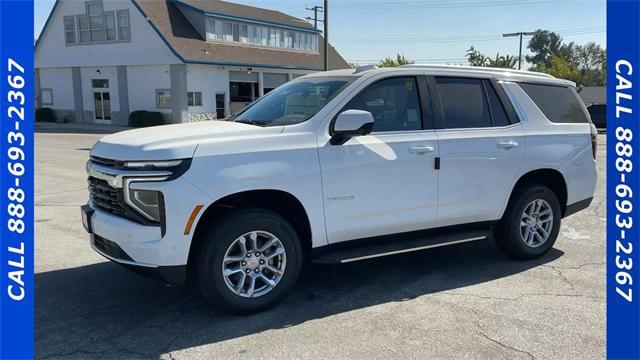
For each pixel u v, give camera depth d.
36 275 5.18
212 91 31.47
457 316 4.29
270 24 36.34
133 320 4.19
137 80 30.95
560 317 4.26
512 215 5.52
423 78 5.05
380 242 4.86
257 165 4.08
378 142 4.63
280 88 5.43
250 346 3.77
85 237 6.58
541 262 5.71
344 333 3.97
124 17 30.39
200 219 4.06
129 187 3.89
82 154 16.50
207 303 4.52
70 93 34.06
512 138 5.39
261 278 4.31
